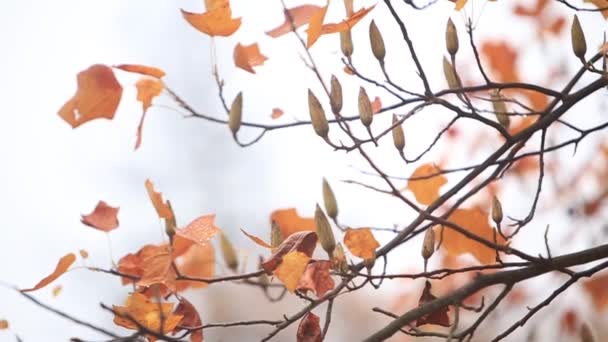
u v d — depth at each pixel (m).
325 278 4.46
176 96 4.59
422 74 4.54
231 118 4.55
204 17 4.52
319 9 4.61
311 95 4.49
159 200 4.52
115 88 4.59
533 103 5.12
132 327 4.48
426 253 4.53
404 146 4.57
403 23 4.50
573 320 5.45
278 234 4.54
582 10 4.57
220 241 4.70
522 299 5.52
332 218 4.50
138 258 4.62
